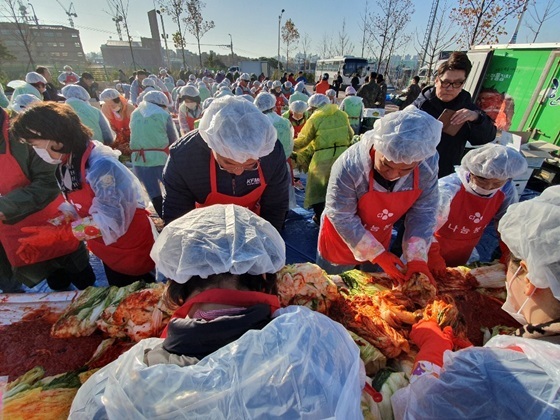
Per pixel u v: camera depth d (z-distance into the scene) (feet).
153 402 1.71
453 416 2.18
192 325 2.12
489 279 5.73
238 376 1.80
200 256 2.45
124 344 4.32
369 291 5.31
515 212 3.45
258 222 2.92
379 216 6.22
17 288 8.86
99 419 1.85
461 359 2.46
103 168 5.91
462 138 9.45
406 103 33.60
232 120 4.92
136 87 35.55
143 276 7.63
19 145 6.64
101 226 5.97
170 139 13.60
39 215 7.51
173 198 6.22
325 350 2.13
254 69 118.52
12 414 3.45
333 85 61.21
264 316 2.29
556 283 2.80
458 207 7.19
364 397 3.52
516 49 19.92
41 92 24.00
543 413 1.83
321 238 7.97
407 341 4.22
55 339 4.42
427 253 5.86
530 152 15.49
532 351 2.19
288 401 1.76
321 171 13.26
